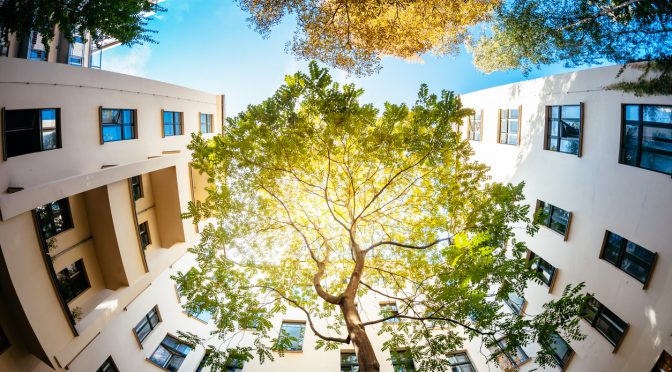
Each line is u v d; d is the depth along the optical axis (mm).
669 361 8305
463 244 8391
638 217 9188
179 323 17312
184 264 19250
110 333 13180
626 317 9555
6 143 8578
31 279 9008
